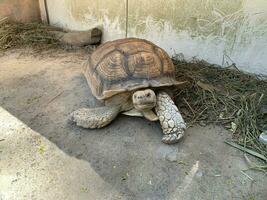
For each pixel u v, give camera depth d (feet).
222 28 7.48
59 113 6.41
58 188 4.52
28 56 9.36
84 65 7.30
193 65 8.13
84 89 7.36
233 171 4.88
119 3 9.05
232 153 5.28
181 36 8.31
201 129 5.89
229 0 7.01
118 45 6.33
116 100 5.72
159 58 6.04
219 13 7.32
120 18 9.32
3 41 10.00
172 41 8.59
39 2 11.59
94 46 10.23
